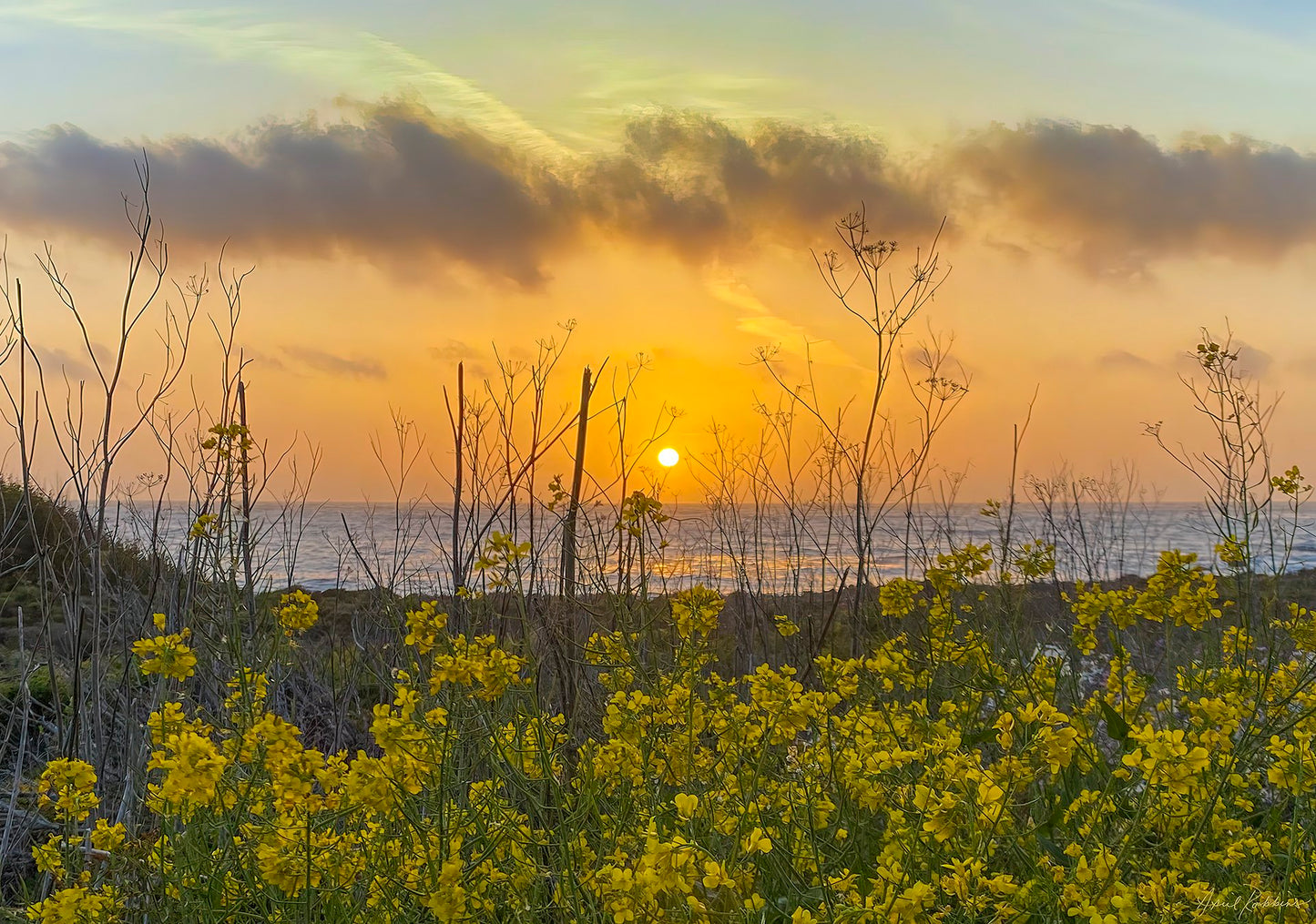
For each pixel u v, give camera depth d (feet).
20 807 14.14
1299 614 12.54
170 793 7.74
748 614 18.67
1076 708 11.94
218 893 9.16
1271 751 9.34
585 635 14.84
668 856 6.91
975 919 7.37
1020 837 8.98
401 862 9.08
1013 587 16.02
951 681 13.29
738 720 10.85
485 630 14.65
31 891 12.50
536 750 10.24
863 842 10.30
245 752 8.75
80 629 14.26
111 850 10.01
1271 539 14.15
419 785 8.48
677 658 11.75
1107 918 6.95
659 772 10.75
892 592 13.14
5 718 16.87
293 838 8.48
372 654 15.57
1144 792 7.79
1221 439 14.14
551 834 9.61
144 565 17.71
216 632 13.12
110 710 15.85
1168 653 14.03
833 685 12.56
